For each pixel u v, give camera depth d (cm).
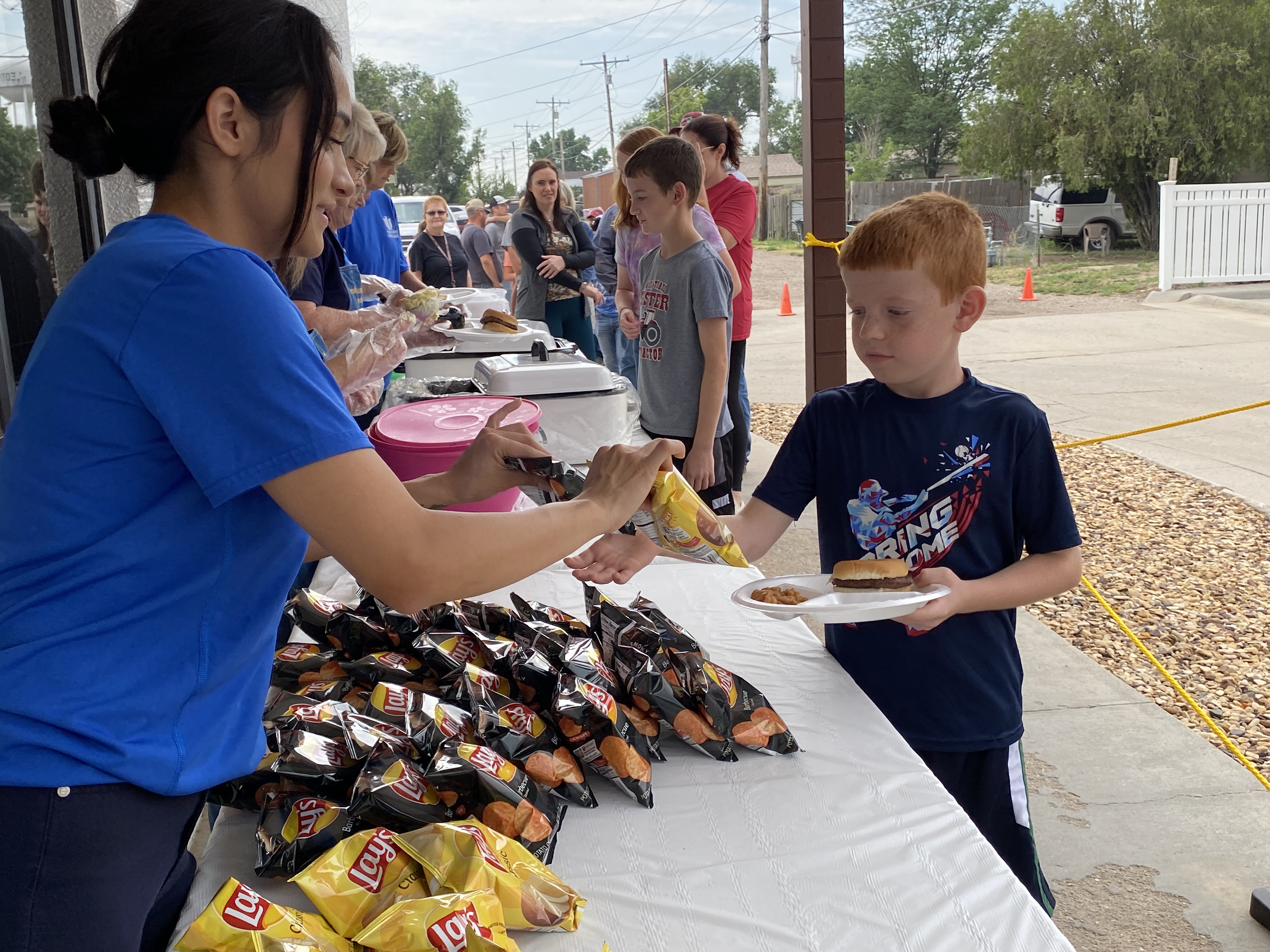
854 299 147
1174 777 267
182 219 93
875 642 152
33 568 85
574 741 119
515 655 132
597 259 635
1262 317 1228
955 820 112
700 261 295
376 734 115
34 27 251
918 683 150
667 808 115
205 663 89
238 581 90
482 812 107
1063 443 635
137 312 82
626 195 445
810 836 109
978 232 143
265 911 88
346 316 224
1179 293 1417
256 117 89
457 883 94
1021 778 155
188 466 83
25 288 245
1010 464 149
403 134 389
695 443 302
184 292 82
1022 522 151
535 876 97
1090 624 377
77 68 266
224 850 110
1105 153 2114
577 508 108
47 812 82
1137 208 2159
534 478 129
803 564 425
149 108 88
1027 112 2252
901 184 2469
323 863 96
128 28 88
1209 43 2091
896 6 4122
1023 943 93
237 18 87
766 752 125
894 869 104
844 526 158
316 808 106
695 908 99
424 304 280
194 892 104
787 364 1044
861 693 141
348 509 85
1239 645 357
